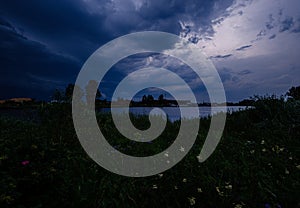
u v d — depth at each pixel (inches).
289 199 110.5
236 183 129.1
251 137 227.9
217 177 133.7
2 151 126.7
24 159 121.3
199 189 113.6
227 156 173.2
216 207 106.3
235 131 256.1
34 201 98.7
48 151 137.9
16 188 99.5
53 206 97.1
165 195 113.7
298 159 163.5
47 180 110.0
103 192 109.7
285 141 202.1
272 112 268.2
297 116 241.1
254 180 130.2
